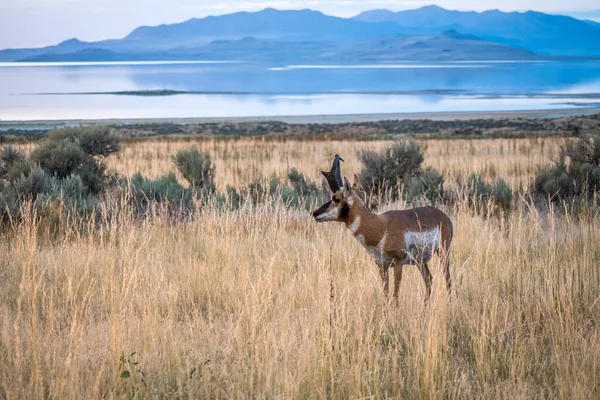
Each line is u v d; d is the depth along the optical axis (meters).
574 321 18.72
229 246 27.27
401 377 16.27
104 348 16.84
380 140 126.94
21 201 34.66
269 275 21.95
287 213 36.00
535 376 16.50
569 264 23.11
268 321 19.03
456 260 26.44
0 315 18.91
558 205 40.47
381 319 18.84
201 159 54.62
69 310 20.58
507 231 32.03
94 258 25.17
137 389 14.51
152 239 30.09
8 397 13.83
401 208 38.94
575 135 135.38
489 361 16.88
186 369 15.41
